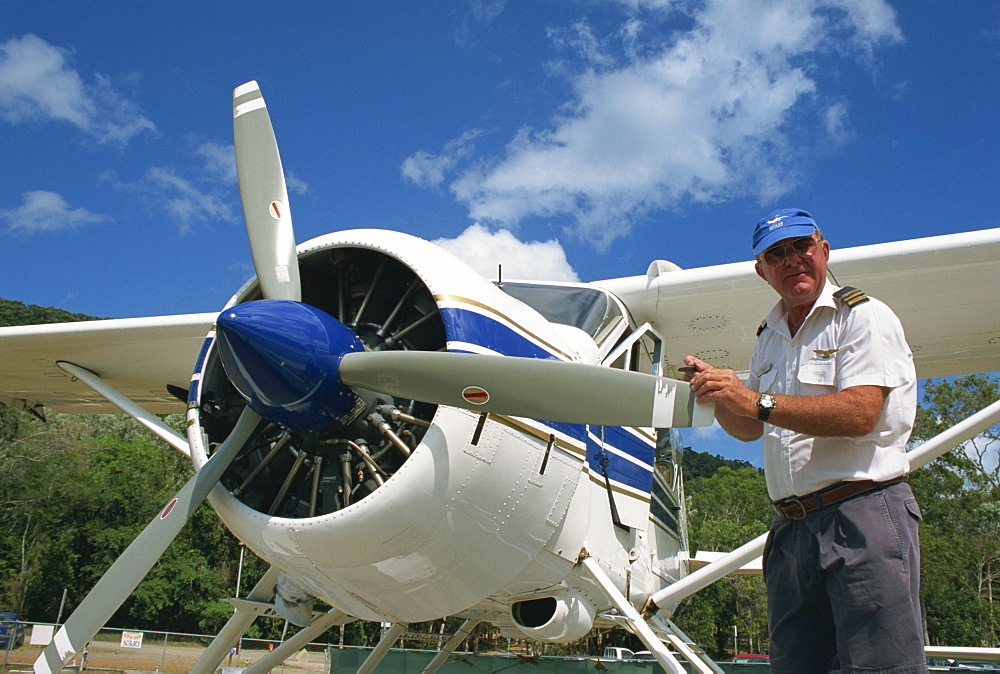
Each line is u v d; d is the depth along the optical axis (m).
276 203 3.23
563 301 4.30
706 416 2.28
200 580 27.39
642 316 5.13
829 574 1.71
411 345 3.14
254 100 3.32
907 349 1.80
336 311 3.40
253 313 2.67
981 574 29.52
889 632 1.60
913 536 1.69
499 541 3.11
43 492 28.61
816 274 1.92
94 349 5.86
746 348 5.72
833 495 1.74
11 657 13.88
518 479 3.05
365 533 2.77
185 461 32.38
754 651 32.62
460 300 2.97
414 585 3.07
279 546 2.94
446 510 2.85
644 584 4.40
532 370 2.63
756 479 43.69
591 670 7.87
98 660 14.62
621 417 2.49
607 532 3.90
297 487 3.16
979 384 27.94
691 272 4.84
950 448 4.16
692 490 52.88
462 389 2.68
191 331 5.47
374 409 2.94
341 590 3.15
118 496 28.67
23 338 5.69
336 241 3.18
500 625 4.28
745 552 4.35
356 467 3.02
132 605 25.97
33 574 27.53
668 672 3.38
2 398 7.07
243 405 3.41
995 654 4.87
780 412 1.68
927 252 4.57
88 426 38.75
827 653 1.85
